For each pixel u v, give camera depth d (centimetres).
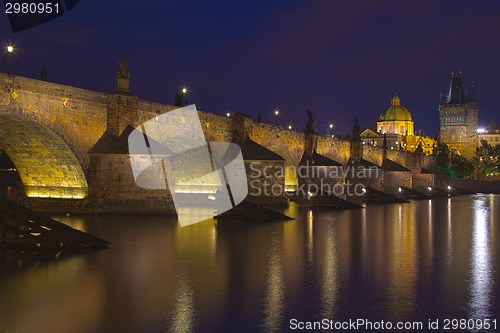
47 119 4800
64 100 4956
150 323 1797
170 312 1925
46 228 3478
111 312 1919
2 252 3108
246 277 2516
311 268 2752
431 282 2442
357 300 2108
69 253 3123
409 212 7338
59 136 4938
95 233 4050
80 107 5122
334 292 2236
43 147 5203
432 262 2977
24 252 3122
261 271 2666
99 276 2514
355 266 2825
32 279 2434
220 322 1817
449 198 13125
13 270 2625
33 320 1819
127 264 2820
